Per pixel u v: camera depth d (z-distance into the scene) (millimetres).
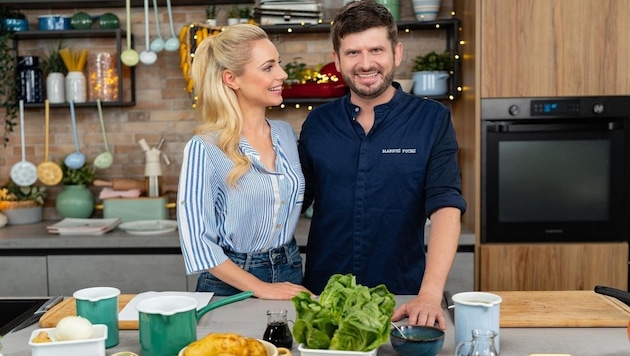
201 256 1912
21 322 1701
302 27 3543
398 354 1440
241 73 2000
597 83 3217
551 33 3201
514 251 3250
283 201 2066
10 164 3926
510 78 3223
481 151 3254
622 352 1433
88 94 3771
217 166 1977
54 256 3318
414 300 1734
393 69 2113
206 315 1747
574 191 3266
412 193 2180
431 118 2178
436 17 3648
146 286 3318
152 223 3506
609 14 3189
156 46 3664
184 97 3881
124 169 3920
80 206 3699
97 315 1496
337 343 1298
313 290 2275
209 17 3717
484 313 1405
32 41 3854
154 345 1375
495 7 3199
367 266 2217
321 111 2279
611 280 3258
